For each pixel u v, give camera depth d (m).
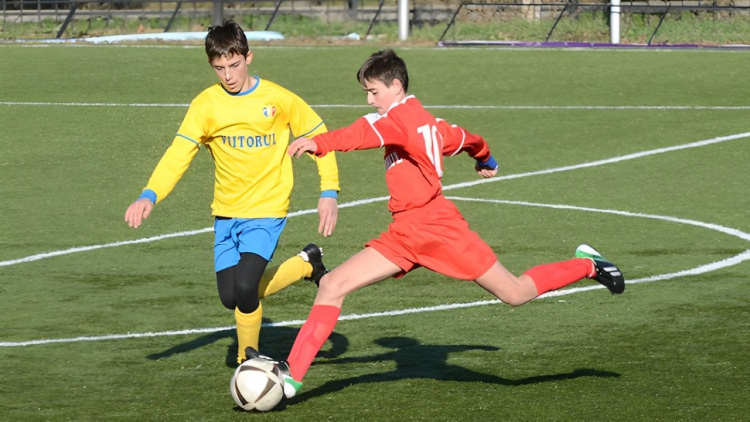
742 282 23.75
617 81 55.69
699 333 19.70
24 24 78.25
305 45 67.25
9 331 20.42
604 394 16.20
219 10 77.00
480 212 31.75
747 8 74.38
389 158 15.20
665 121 45.97
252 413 15.41
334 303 15.23
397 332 20.23
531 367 17.80
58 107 47.97
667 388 16.45
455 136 15.50
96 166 38.41
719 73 57.94
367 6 80.31
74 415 15.43
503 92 52.62
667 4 81.62
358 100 50.41
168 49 64.69
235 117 16.70
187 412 15.50
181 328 20.66
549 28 74.38
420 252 15.12
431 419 15.10
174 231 29.72
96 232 29.56
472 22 75.06
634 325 20.41
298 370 15.20
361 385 16.80
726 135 43.12
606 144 41.84
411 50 65.25
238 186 16.95
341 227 30.20
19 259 26.61
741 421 14.92
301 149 14.10
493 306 22.06
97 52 63.41
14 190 34.75
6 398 16.28
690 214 31.28
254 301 16.67
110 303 22.59
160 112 47.53
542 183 35.75
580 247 17.16
